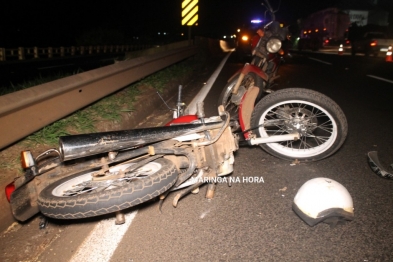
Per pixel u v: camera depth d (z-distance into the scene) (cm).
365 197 372
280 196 380
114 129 548
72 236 324
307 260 282
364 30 2689
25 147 411
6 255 302
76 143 259
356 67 1571
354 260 280
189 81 1178
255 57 541
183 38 3028
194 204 368
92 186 268
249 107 418
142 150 291
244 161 475
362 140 548
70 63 2195
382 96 883
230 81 505
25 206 281
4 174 353
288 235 313
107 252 299
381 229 316
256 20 1061
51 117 408
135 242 310
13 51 2400
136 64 698
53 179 292
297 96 407
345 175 425
